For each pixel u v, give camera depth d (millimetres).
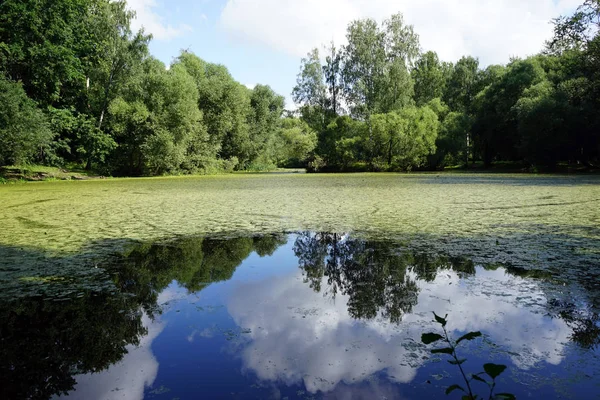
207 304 3238
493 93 31484
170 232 6191
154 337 2641
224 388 2014
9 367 2262
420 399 1872
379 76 35031
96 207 9172
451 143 32406
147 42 28234
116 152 27438
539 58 31250
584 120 22875
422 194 11484
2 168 21438
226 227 6566
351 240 5492
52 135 21625
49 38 21844
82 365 2285
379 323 2793
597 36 18625
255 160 40312
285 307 3148
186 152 28766
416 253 4680
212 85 32312
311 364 2246
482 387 1964
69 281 3848
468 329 2639
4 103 18859
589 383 1974
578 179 17500
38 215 7922
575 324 2674
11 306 3203
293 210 8406
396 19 36562
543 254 4480
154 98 25984
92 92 28641
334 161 35500
